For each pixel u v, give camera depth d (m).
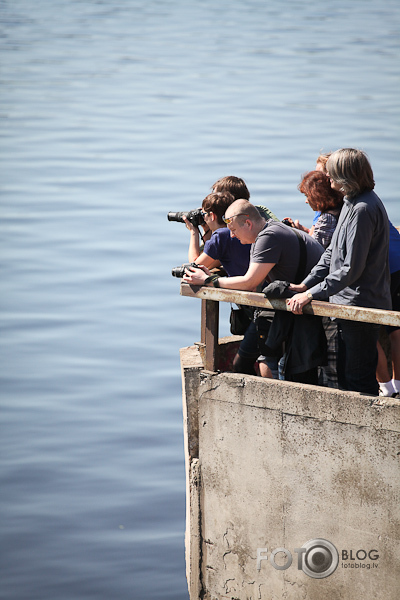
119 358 52.66
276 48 199.00
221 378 20.23
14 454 42.41
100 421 45.44
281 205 78.38
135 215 82.06
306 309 18.73
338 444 18.73
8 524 37.25
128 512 37.97
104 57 194.00
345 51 191.12
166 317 58.66
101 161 104.81
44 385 49.47
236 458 20.33
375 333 19.27
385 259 19.08
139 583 33.25
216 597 21.41
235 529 20.70
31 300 62.00
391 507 18.31
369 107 130.38
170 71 174.50
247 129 118.25
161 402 47.41
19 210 85.00
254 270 19.59
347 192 18.66
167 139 115.25
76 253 71.69
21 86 159.88
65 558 35.03
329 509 19.14
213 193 22.44
